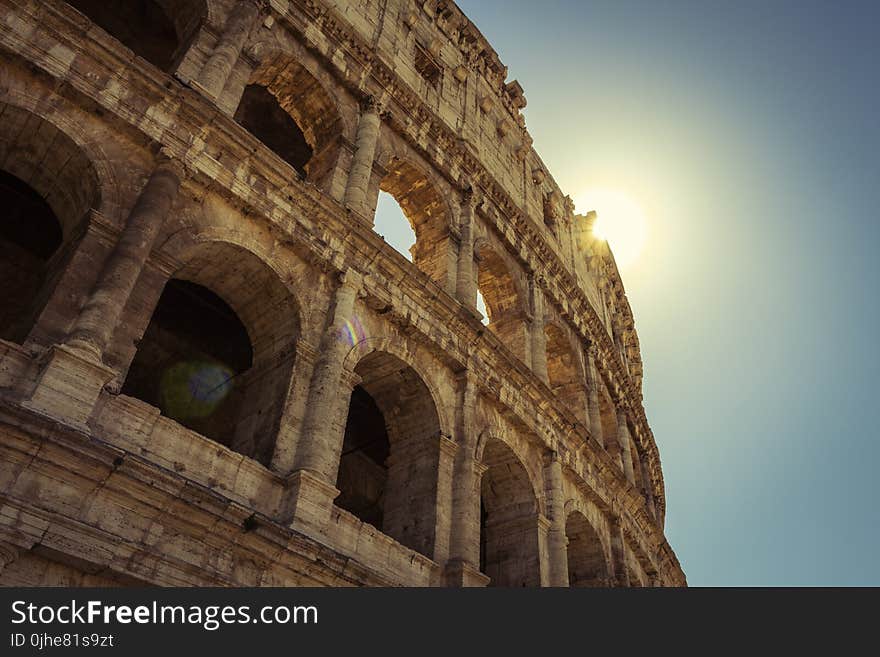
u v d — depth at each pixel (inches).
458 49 1878.7
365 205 1201.4
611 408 1969.7
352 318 1043.3
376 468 1409.9
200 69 1061.8
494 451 1278.3
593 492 1476.4
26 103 825.5
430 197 1467.8
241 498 803.4
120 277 772.0
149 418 763.4
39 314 738.2
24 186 1027.3
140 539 676.1
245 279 999.0
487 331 1242.6
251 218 986.7
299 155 1536.7
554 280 1795.0
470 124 1706.4
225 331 1226.0
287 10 1250.6
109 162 867.4
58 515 627.2
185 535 709.9
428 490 1064.2
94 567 637.3
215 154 965.2
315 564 776.9
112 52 889.5
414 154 1435.8
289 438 890.1
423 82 1596.9
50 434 631.8
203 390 1176.2
